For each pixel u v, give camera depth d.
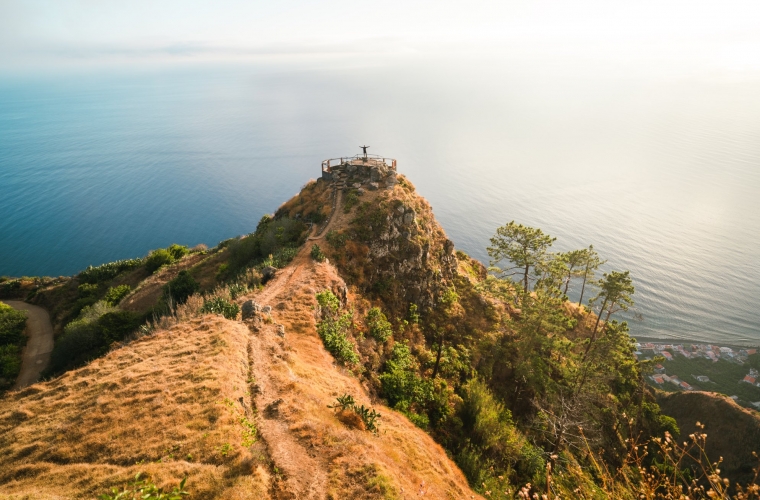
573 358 44.72
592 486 12.48
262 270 39.62
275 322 28.48
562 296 51.53
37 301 69.81
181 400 17.64
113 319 41.97
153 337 24.45
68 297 69.44
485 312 51.50
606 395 45.75
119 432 16.00
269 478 14.41
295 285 35.22
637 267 146.00
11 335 52.81
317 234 46.09
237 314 27.61
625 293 43.91
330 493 14.31
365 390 28.78
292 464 15.27
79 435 16.08
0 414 18.19
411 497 15.63
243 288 35.25
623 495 11.02
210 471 13.95
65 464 14.85
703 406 62.91
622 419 42.09
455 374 40.72
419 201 54.91
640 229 184.38
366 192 51.06
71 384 19.70
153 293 55.94
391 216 46.84
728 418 59.12
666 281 136.50
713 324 115.12
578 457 34.53
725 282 135.25
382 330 37.62
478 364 44.78
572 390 41.53
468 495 22.91
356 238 44.69
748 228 181.62
